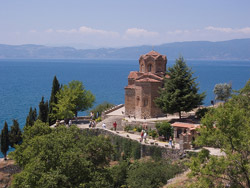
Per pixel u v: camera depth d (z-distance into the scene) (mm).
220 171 29594
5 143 59781
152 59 70000
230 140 29719
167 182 40719
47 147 36750
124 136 56562
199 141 31234
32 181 34281
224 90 69625
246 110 40094
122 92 167250
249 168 28312
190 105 58344
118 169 45875
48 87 189125
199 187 29484
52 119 72312
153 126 58812
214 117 30781
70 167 34594
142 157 52000
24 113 104812
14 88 182750
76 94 72750
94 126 64500
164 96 59344
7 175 56500
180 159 46719
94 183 34656
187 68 60125
